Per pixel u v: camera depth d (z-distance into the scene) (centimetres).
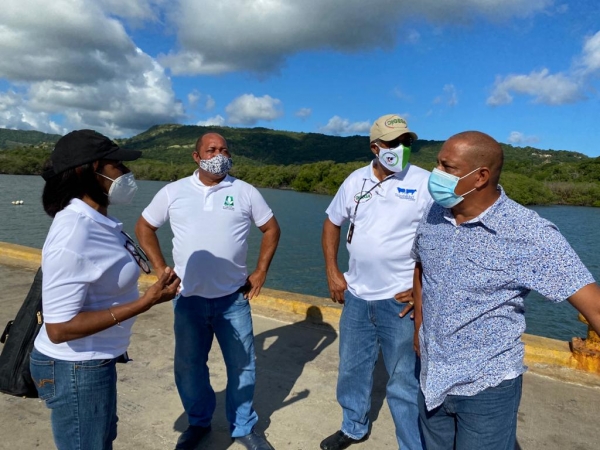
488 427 185
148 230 302
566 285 166
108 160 184
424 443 221
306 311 491
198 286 283
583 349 376
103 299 183
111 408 191
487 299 180
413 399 268
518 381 187
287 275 2072
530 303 1705
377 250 270
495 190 186
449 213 199
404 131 254
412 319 267
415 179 269
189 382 290
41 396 183
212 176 289
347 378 288
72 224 170
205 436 302
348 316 287
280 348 426
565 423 312
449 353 188
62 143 179
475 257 181
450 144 184
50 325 166
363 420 292
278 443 297
